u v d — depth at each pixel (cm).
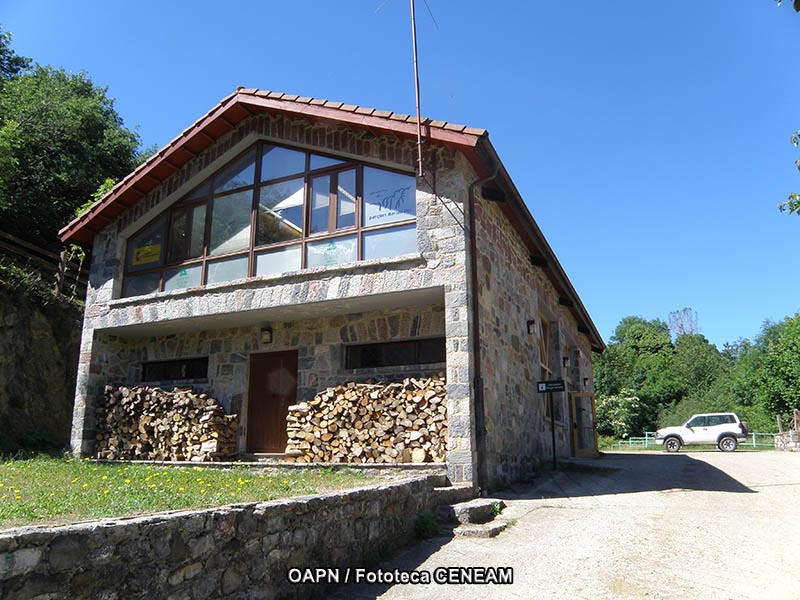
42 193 1820
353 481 746
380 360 1006
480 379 839
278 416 1057
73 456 1098
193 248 1117
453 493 727
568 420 1591
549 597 452
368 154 958
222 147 1102
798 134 676
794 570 509
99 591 289
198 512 355
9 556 253
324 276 938
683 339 5656
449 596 457
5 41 2209
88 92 2330
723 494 859
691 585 473
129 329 1149
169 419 1057
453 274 846
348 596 457
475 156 867
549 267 1332
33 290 1489
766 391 3238
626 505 774
